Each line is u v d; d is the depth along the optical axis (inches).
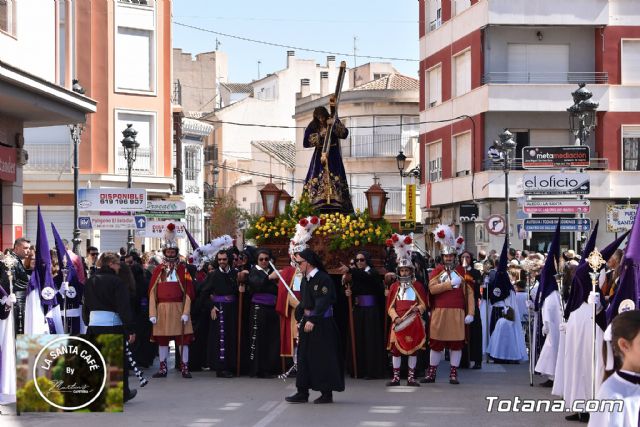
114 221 954.1
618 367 246.8
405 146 2150.6
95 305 510.9
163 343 671.1
